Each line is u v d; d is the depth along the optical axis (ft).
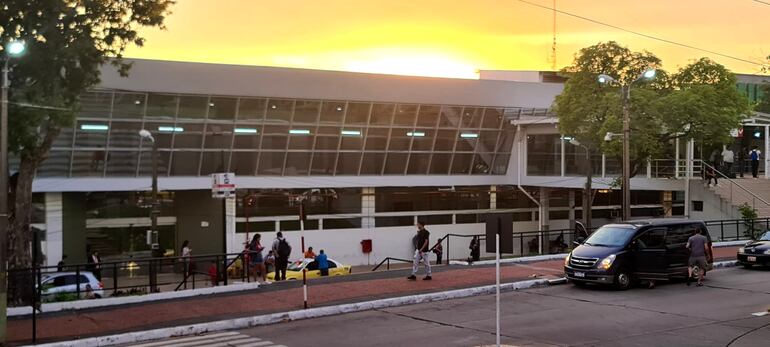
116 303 55.16
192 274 69.15
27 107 55.31
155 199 84.79
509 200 153.69
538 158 141.69
